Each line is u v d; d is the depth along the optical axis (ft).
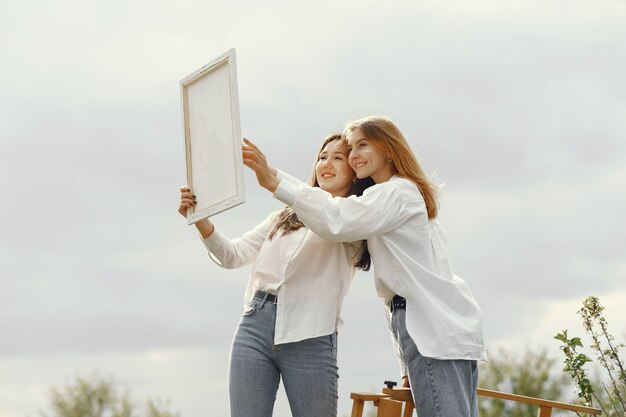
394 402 10.68
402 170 11.06
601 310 16.17
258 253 12.08
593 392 15.80
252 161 10.18
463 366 10.50
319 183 11.77
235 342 11.27
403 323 10.54
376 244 10.71
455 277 11.23
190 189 10.80
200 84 10.79
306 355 10.99
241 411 11.05
